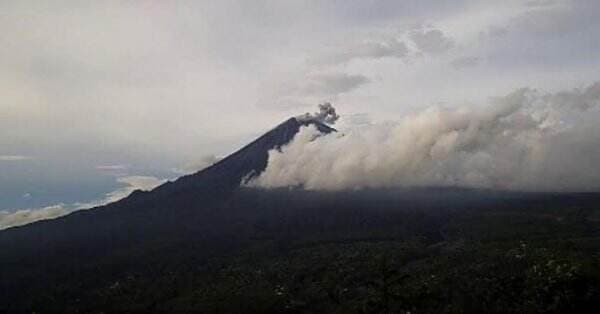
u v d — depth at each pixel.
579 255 185.50
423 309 141.38
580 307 151.62
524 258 192.62
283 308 182.88
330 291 192.50
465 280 177.62
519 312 154.12
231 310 182.25
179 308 189.00
